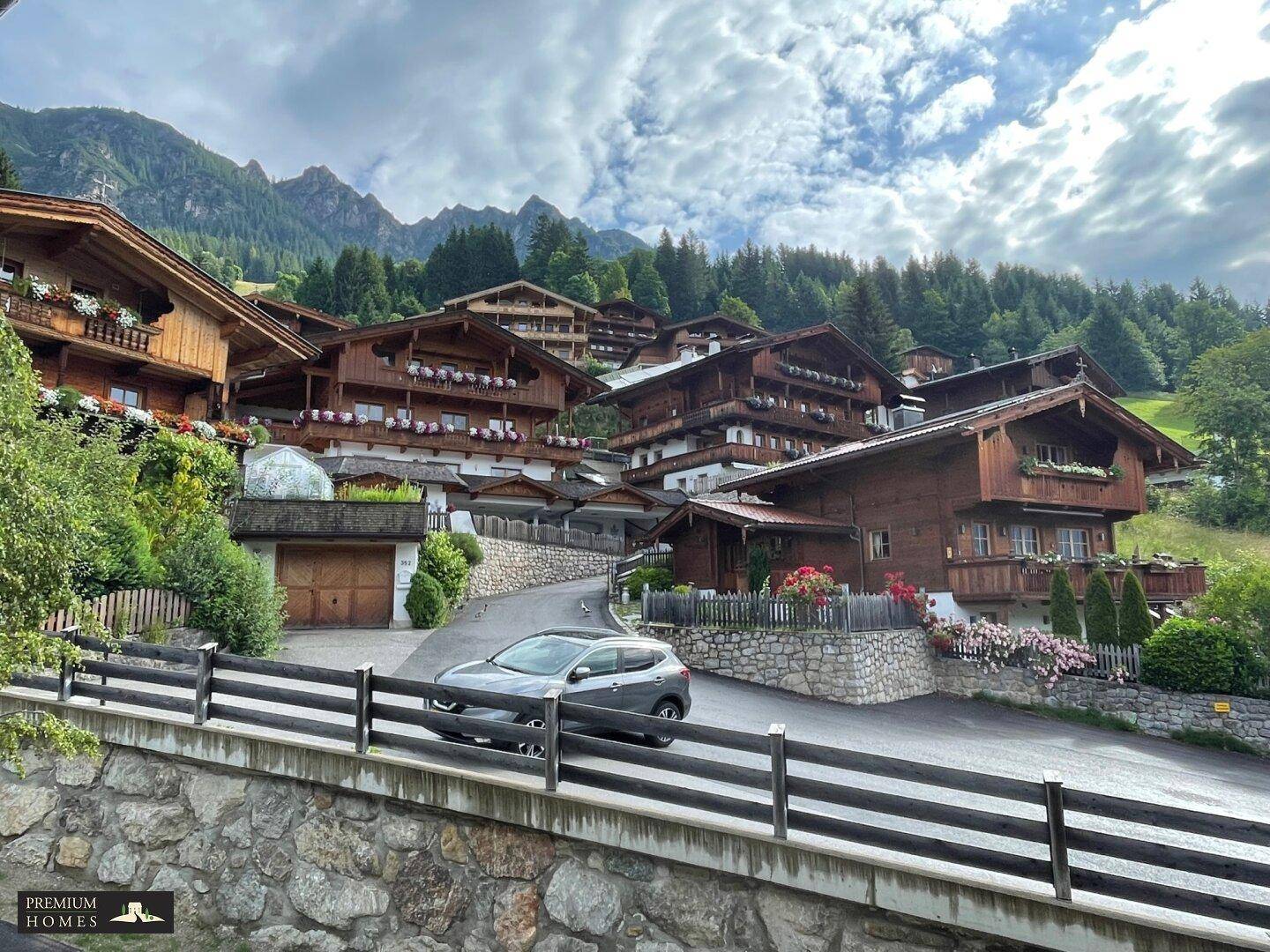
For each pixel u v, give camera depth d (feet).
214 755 25.00
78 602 21.63
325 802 23.67
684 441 165.37
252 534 65.57
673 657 35.94
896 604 64.44
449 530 89.04
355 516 68.85
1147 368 312.50
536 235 401.90
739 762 33.63
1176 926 14.90
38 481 21.49
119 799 26.37
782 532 81.10
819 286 399.44
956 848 16.99
